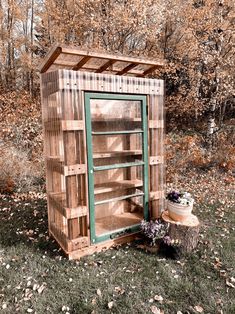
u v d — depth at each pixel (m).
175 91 8.66
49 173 3.43
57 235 3.19
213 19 6.48
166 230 3.01
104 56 2.88
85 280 2.48
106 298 2.24
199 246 3.10
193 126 9.15
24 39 8.99
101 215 3.51
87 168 2.86
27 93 8.77
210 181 5.95
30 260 2.83
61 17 7.24
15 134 6.67
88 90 2.76
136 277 2.53
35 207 4.43
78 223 2.89
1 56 9.10
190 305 2.16
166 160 6.50
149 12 6.51
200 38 6.63
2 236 3.40
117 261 2.80
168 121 9.18
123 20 6.33
